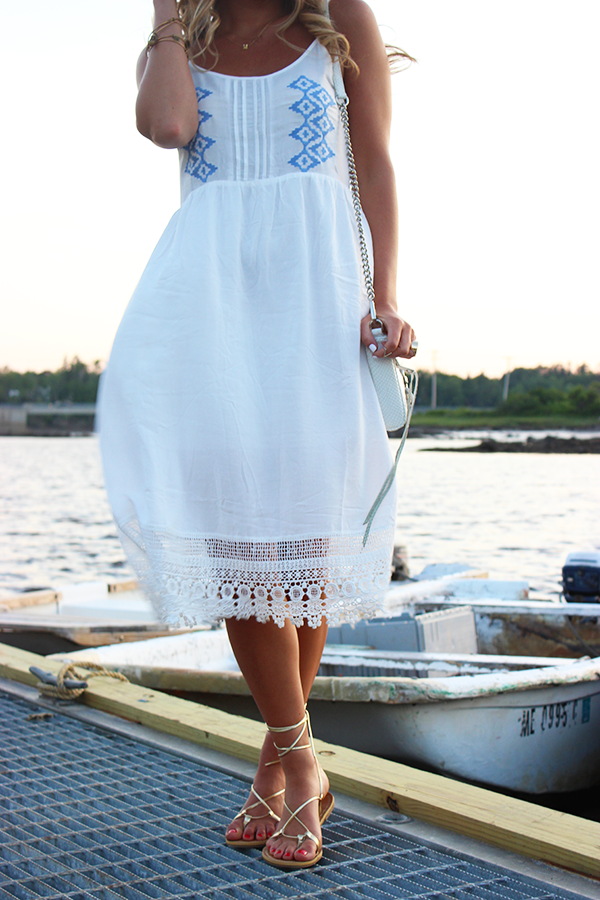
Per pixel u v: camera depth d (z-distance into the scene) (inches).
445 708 134.0
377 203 74.3
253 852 76.2
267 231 69.3
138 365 67.7
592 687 151.3
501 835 75.1
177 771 98.0
